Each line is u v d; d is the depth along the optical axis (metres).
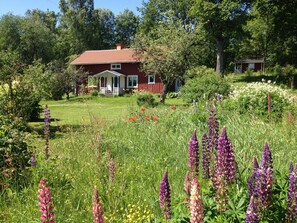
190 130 9.13
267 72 48.06
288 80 37.44
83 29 69.56
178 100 30.95
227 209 3.36
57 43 69.12
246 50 56.00
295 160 6.56
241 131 8.32
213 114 4.38
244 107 12.06
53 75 36.38
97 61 44.50
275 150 7.18
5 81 12.13
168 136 8.93
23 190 5.09
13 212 4.57
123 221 4.15
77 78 40.09
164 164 6.95
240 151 6.98
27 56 59.16
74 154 7.48
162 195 3.46
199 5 41.31
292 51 45.66
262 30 50.59
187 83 22.09
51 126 15.83
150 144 8.45
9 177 5.41
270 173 3.12
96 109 25.52
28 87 12.55
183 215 3.36
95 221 2.60
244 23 42.06
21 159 5.82
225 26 42.19
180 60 27.16
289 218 3.17
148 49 27.72
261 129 8.78
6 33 58.91
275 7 41.16
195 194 2.43
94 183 5.23
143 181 5.87
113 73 42.84
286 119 9.85
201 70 28.28
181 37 27.45
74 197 4.98
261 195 3.09
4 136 5.84
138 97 24.42
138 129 10.39
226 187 3.35
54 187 5.21
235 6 40.06
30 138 6.44
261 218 3.08
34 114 18.81
